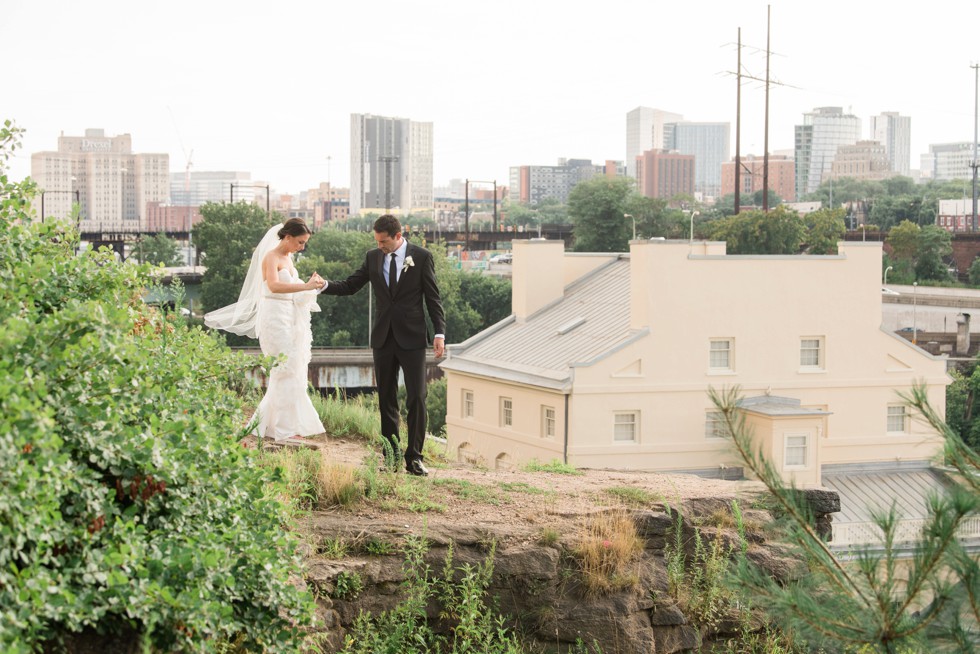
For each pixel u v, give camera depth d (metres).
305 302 10.76
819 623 5.60
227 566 5.43
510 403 34.44
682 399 32.88
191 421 6.09
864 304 35.09
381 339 9.68
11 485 4.39
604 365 31.89
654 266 32.50
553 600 8.22
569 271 39.12
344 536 7.98
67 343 5.36
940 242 104.25
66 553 4.87
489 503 9.19
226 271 86.31
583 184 122.62
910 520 5.52
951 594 5.16
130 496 5.46
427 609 7.86
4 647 4.17
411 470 9.73
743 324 33.66
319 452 9.57
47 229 7.08
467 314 86.19
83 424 5.26
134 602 4.81
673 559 8.98
